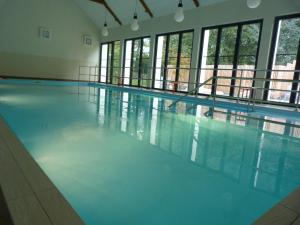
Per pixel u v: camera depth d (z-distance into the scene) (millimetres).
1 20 8164
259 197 1221
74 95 5367
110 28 9617
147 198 1151
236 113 3861
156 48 7684
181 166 1573
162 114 3543
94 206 1060
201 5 6141
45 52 9102
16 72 8633
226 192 1257
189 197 1185
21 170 1134
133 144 1979
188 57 6812
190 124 2924
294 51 4695
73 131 2277
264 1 4910
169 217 1016
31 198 911
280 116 3752
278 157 1865
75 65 9820
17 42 8523
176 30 6863
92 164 1510
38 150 1708
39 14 8805
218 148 2023
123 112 3545
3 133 1722
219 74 6012
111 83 9766
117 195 1159
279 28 4828
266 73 4922
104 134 2234
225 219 1022
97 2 8430
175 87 7105
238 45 5520
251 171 1564
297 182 1428
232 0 5480
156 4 7121
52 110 3307
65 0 9242
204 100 5047
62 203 894
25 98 4312
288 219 893
